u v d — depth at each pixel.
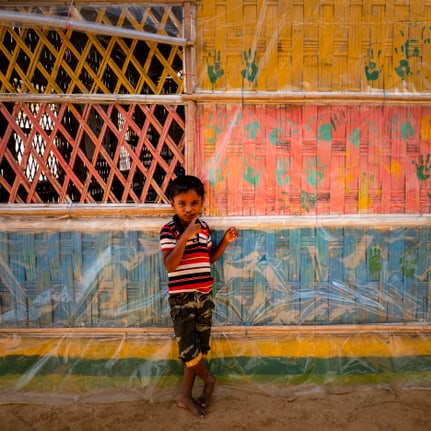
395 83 2.84
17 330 2.96
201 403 2.80
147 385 2.97
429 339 3.01
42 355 2.97
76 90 4.04
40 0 2.73
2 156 2.89
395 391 2.97
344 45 2.80
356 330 2.99
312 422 2.69
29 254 2.93
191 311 2.69
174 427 2.65
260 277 2.96
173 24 2.79
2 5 2.74
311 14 2.78
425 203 2.94
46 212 2.88
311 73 2.82
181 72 2.95
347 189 2.91
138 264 2.94
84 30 2.68
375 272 2.97
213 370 3.00
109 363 2.97
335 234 2.94
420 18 2.80
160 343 2.97
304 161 2.89
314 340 3.00
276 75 2.81
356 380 3.01
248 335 2.98
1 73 2.83
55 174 3.95
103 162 4.87
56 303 2.97
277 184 2.90
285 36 2.79
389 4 2.79
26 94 2.82
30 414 2.78
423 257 2.97
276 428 2.63
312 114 2.86
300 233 2.93
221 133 2.85
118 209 2.89
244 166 2.88
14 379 2.96
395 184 2.92
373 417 2.73
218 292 2.96
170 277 2.71
